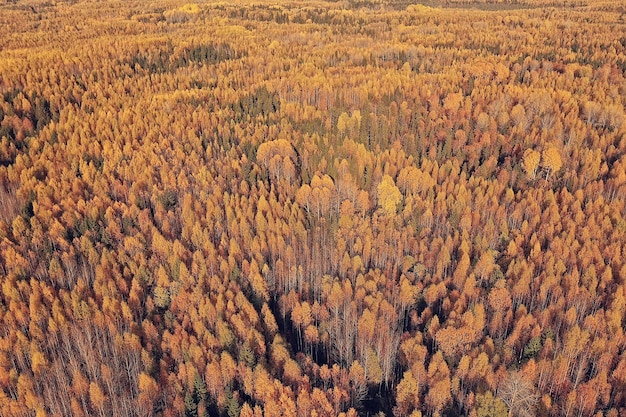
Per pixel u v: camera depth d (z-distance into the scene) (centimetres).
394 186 8950
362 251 8300
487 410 5541
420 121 11169
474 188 9419
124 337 6475
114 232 8406
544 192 9356
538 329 6425
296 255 8175
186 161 10094
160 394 6138
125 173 9700
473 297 7294
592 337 6562
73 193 9119
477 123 11169
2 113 11662
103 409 5909
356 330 6856
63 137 10856
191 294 7081
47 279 7662
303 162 10175
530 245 8106
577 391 5828
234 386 6262
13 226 8244
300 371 6191
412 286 7456
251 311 6819
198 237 8250
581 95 12100
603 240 8012
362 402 6244
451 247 8169
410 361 6400
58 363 6394
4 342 6391
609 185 9175
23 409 5838
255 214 9000
